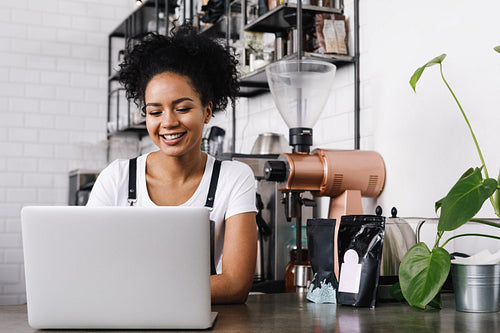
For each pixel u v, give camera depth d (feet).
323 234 5.04
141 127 15.94
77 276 3.44
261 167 8.63
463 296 4.39
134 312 3.45
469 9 6.32
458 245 5.51
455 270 4.48
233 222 5.40
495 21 5.98
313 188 7.02
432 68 6.86
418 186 7.04
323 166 7.02
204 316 3.47
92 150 16.96
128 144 17.16
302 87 7.11
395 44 7.52
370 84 8.04
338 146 8.88
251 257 5.23
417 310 4.47
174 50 5.14
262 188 8.73
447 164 6.61
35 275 3.45
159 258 3.43
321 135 9.39
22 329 3.57
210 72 5.41
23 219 3.43
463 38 6.40
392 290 4.83
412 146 7.16
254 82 10.48
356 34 8.30
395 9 7.53
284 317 4.09
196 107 5.10
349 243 4.75
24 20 16.78
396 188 7.38
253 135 11.68
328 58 8.20
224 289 4.86
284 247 8.58
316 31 8.40
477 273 4.35
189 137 5.09
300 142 7.14
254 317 4.08
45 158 16.72
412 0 7.20
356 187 7.25
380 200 7.67
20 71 16.67
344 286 4.73
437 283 4.25
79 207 3.43
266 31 9.64
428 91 6.92
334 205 7.19
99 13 17.61
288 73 7.09
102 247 3.43
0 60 16.49
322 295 4.92
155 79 5.06
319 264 5.06
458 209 4.22
